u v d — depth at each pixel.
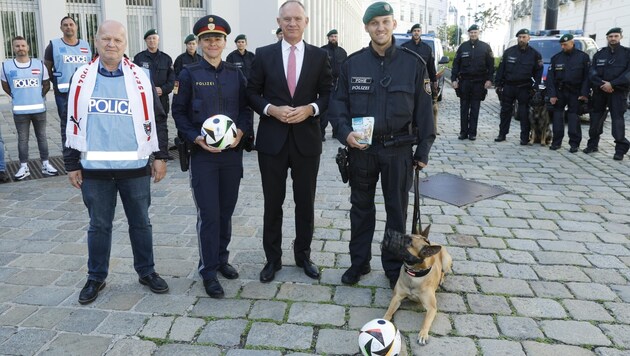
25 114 6.77
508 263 4.23
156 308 3.49
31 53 13.05
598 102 8.30
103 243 3.61
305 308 3.51
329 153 8.53
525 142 9.35
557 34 12.90
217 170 3.71
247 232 4.89
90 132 3.39
